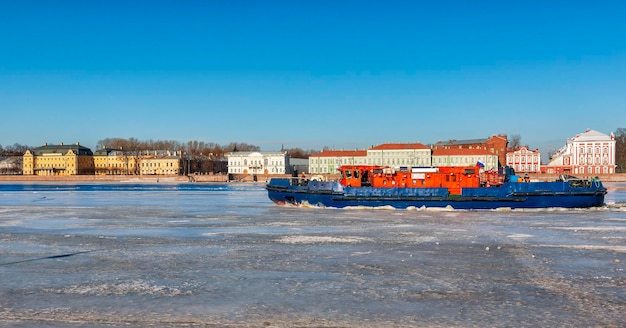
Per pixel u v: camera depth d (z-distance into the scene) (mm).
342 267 24859
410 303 18906
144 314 17672
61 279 22562
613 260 26453
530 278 22594
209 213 54156
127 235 36406
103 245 31797
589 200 54781
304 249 29906
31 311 18047
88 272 23938
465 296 19797
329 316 17438
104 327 16422
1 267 25125
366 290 20656
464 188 55125
